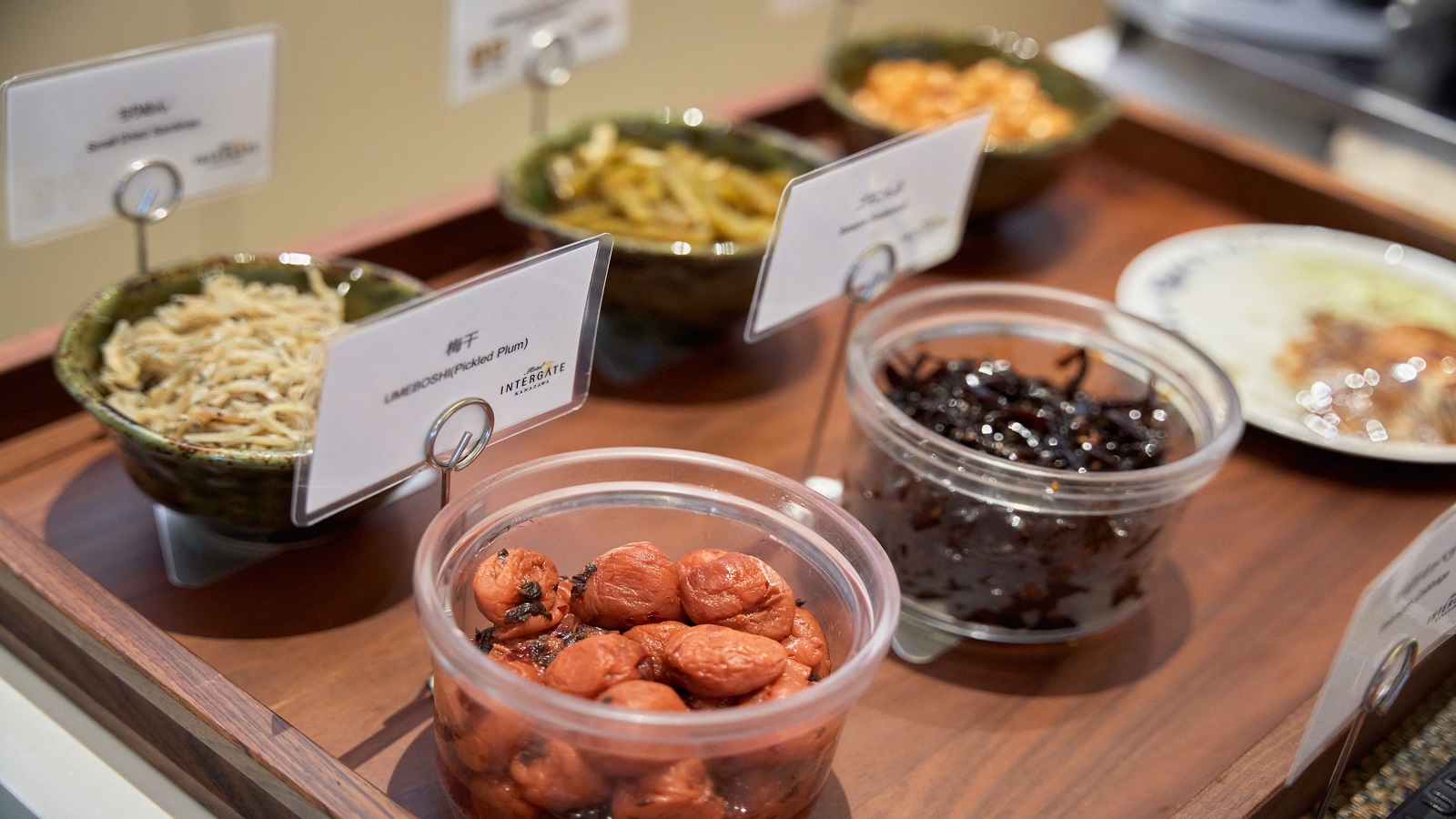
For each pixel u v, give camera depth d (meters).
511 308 0.68
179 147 0.96
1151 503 0.81
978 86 1.44
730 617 0.66
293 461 0.76
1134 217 1.53
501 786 0.62
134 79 0.90
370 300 0.94
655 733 0.56
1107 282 1.37
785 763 0.61
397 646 0.82
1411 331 1.27
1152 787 0.78
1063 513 0.80
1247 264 1.37
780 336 1.23
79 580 0.75
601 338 1.17
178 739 0.71
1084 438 0.91
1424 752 0.86
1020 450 0.88
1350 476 1.12
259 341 0.87
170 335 0.88
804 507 0.73
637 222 1.16
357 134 1.76
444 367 0.67
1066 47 2.30
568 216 1.16
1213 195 1.59
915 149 0.92
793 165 1.25
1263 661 0.90
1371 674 0.71
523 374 0.72
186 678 0.69
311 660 0.80
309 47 1.63
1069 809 0.75
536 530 0.73
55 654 0.78
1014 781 0.77
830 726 0.62
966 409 0.92
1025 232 1.45
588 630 0.68
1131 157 1.64
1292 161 1.54
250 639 0.81
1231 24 2.15
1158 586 0.96
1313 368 1.21
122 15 1.41
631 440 1.04
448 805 0.71
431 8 1.77
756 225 1.14
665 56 2.17
